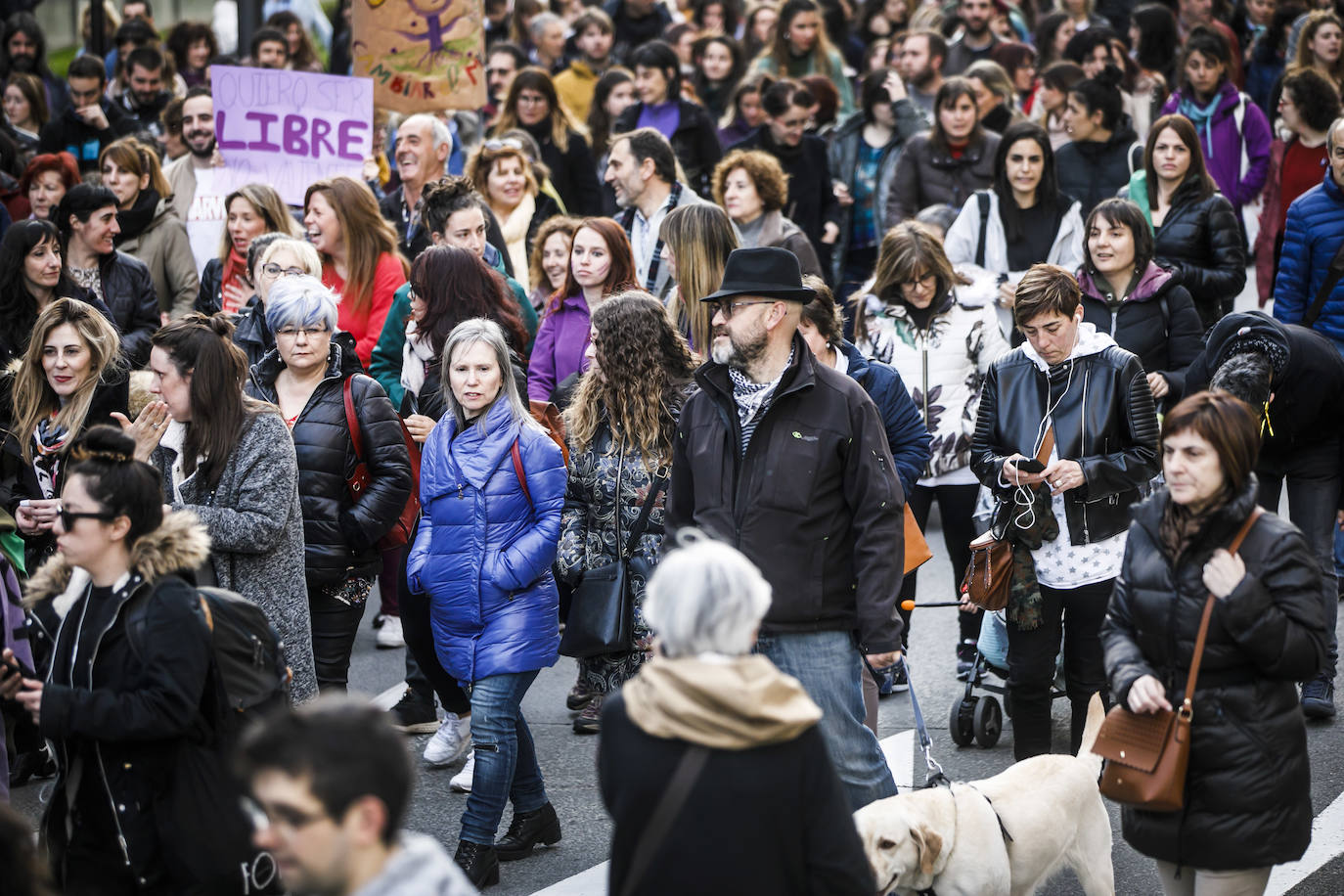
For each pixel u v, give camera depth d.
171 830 11.80
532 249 25.86
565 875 16.30
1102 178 30.81
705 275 20.09
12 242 21.48
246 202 24.86
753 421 14.40
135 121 36.50
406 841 8.52
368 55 29.50
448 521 16.31
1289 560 11.88
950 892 13.44
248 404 15.83
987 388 17.66
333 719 8.23
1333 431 20.59
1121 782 12.12
